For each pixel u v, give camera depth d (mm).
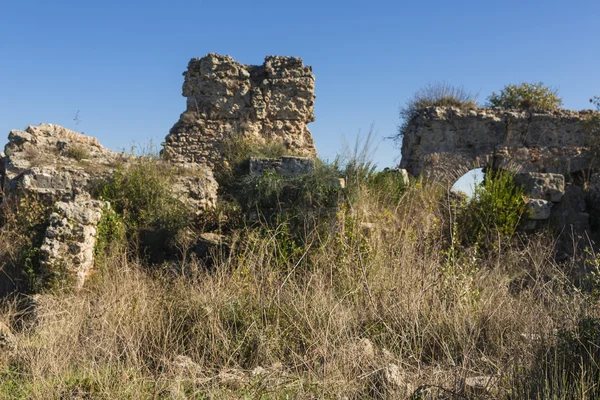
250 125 17719
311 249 9711
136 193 12312
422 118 18047
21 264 9914
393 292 7332
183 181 13078
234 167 15188
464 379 5078
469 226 13266
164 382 5453
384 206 12516
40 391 5172
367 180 13117
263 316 6973
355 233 9594
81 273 9391
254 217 11609
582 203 14953
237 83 17984
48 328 6867
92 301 7941
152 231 11766
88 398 5172
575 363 5188
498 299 7512
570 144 18047
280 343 6523
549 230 13891
